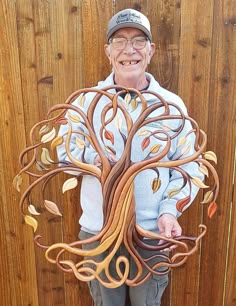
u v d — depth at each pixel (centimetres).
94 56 123
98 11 119
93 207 114
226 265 143
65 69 124
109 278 97
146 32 101
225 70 124
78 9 119
